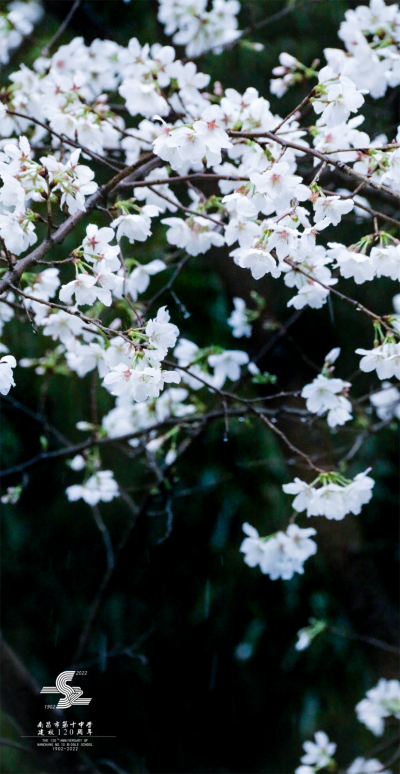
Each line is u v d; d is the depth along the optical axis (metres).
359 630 2.02
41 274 1.55
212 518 1.99
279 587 2.00
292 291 1.93
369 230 1.83
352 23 1.61
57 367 1.72
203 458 1.95
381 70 1.60
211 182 1.70
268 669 2.04
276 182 1.42
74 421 1.92
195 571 2.01
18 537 1.95
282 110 1.87
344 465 1.72
